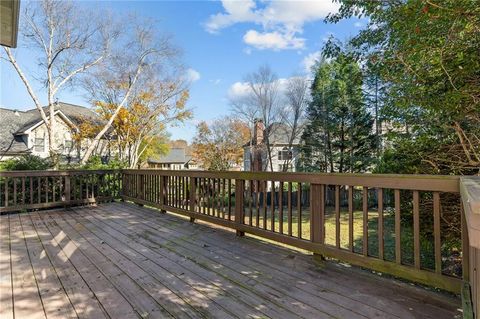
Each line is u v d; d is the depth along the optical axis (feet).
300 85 54.54
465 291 5.76
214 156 70.95
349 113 38.93
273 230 11.06
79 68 50.44
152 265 9.26
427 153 10.13
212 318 6.14
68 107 68.28
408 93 9.07
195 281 8.02
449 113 8.70
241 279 8.13
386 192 14.42
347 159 39.40
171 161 110.52
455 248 9.39
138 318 6.18
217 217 13.79
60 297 7.15
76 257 10.04
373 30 11.02
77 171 21.08
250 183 11.98
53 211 19.02
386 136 12.28
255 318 6.12
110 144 62.64
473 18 7.06
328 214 27.27
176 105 65.92
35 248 11.08
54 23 45.73
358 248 14.76
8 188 19.85
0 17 11.94
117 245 11.42
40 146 57.98
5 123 59.93
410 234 11.18
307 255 10.11
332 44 15.89
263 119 61.11
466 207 3.40
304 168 44.45
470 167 9.20
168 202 17.70
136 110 61.67
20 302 6.91
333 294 7.15
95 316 6.28
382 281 7.87
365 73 11.19
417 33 7.73
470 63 7.90
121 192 23.44
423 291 7.22
